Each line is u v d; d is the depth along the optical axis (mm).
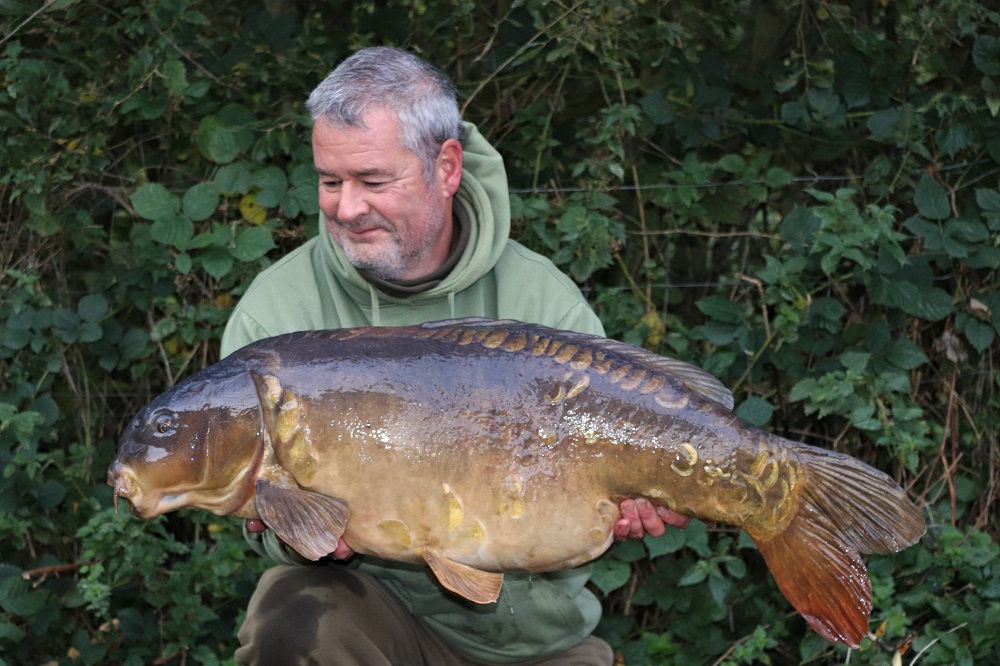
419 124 2578
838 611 2283
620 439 2213
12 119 3871
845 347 3822
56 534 3869
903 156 3896
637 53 3926
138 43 4027
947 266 3877
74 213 3980
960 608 3631
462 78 4086
